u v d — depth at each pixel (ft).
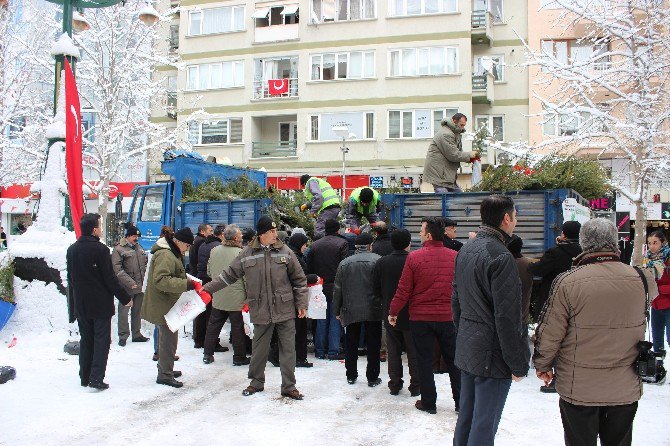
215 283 21.95
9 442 16.19
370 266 22.77
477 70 90.89
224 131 96.27
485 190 28.35
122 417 18.60
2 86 66.54
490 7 90.99
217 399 20.85
